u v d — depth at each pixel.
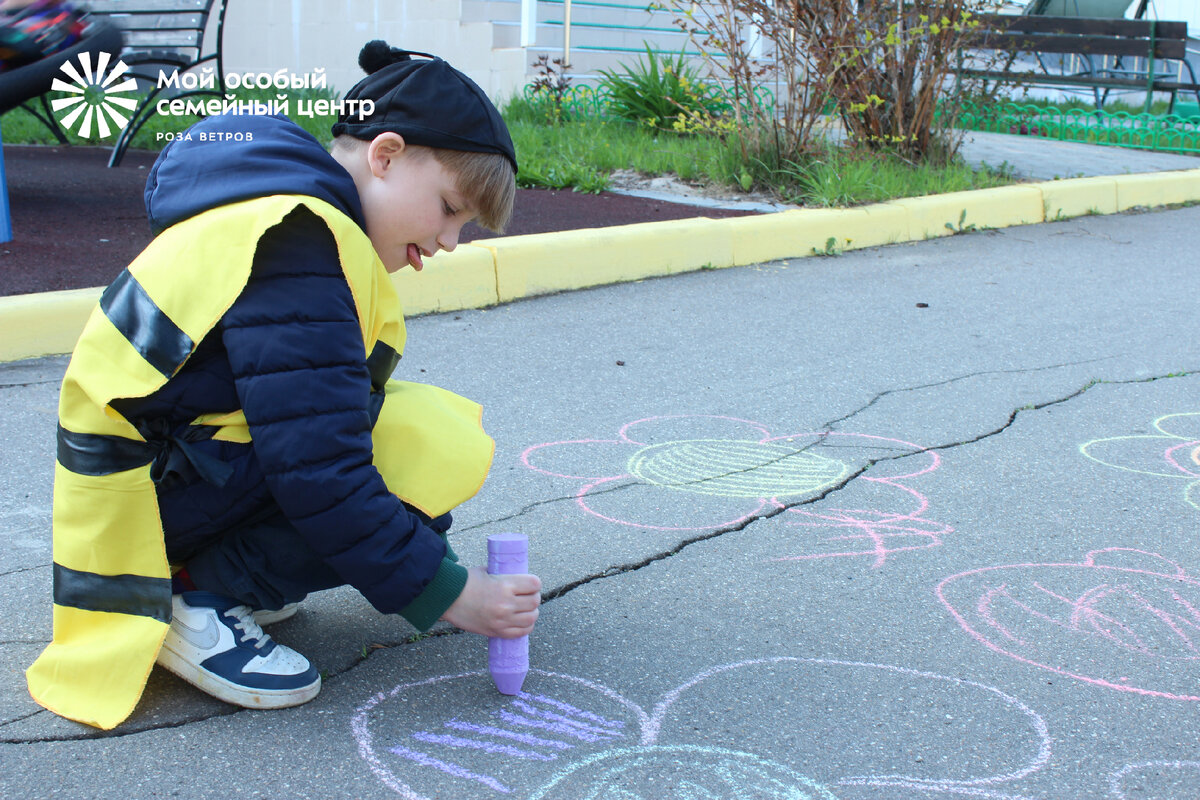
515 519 2.54
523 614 1.71
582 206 6.06
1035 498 2.71
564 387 3.55
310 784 1.56
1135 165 8.44
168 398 1.59
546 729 1.71
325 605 2.11
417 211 1.67
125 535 1.65
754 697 1.81
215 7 11.88
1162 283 5.27
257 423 1.52
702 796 1.55
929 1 6.96
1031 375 3.78
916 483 2.81
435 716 1.74
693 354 3.96
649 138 8.11
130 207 5.52
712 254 5.36
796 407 3.41
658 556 2.36
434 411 1.77
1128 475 2.88
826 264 5.55
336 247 1.58
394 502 1.61
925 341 4.19
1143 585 2.25
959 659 1.94
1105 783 1.59
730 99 7.16
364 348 1.63
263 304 1.53
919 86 7.39
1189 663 1.94
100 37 5.81
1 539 2.37
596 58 10.53
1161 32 9.98
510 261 4.63
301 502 1.54
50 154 7.39
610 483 2.77
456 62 10.20
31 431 3.00
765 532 2.49
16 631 1.98
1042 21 10.66
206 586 1.74
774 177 6.68
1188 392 3.60
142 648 1.67
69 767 1.58
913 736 1.71
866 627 2.06
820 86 6.65
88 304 3.73
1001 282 5.23
